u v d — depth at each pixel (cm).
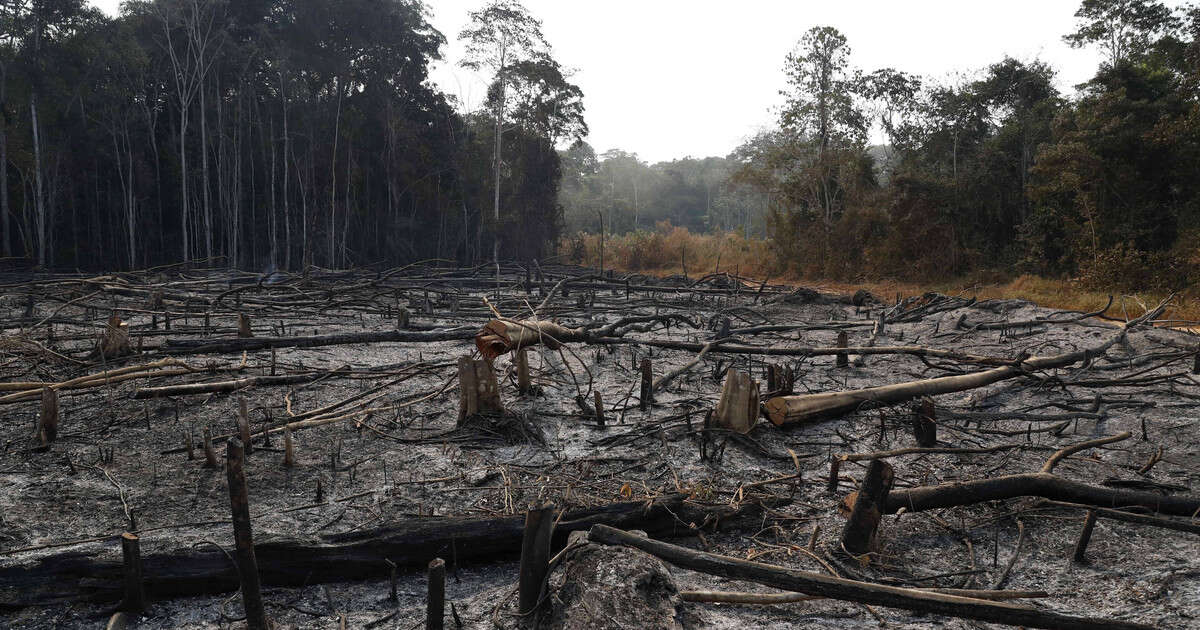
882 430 698
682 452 648
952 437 721
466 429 698
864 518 440
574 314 1723
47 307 1573
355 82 3900
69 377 899
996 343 1302
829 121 3469
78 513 491
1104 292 1906
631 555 370
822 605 387
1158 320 1454
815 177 3472
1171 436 705
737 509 491
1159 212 2109
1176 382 887
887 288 2667
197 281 2111
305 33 3606
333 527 459
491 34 4062
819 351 1023
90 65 3064
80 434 679
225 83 3547
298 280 2202
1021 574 421
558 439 690
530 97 4400
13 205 3153
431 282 2488
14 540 444
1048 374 1002
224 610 383
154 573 390
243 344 1083
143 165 3250
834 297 2109
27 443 652
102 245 3322
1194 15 2095
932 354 980
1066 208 2325
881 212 3058
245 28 3591
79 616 377
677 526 472
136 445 652
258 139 3638
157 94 3472
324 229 3653
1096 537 469
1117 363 1035
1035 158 2411
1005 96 2992
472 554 442
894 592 346
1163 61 2486
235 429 705
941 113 3150
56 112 3059
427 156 3959
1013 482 490
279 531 434
